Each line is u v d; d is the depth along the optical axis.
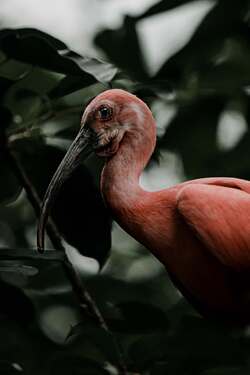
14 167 11.35
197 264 10.77
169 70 13.23
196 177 14.85
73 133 11.89
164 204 10.80
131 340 11.91
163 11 13.17
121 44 13.55
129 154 11.07
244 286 10.77
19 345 11.98
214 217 10.51
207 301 11.09
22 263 9.73
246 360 10.42
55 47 10.73
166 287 15.92
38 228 11.02
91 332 10.16
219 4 13.36
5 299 10.94
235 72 13.76
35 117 11.65
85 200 11.68
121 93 11.16
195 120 14.20
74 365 10.39
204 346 10.03
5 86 10.90
